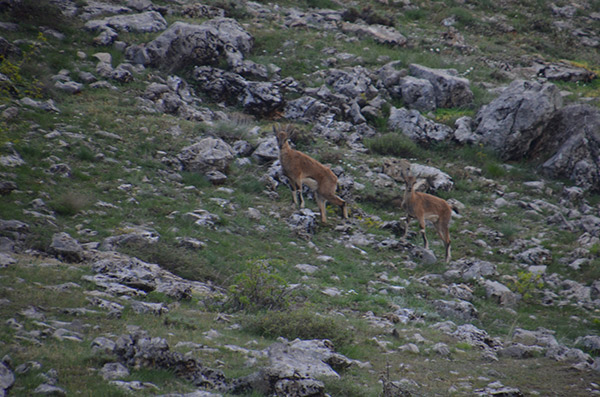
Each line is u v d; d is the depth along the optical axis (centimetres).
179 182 5694
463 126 8062
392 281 4678
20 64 6600
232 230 5003
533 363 3212
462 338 3597
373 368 2786
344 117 8175
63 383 1958
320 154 6988
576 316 4522
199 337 2722
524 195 6981
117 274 3450
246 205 5612
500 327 4150
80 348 2264
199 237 4634
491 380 2847
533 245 5769
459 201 6688
